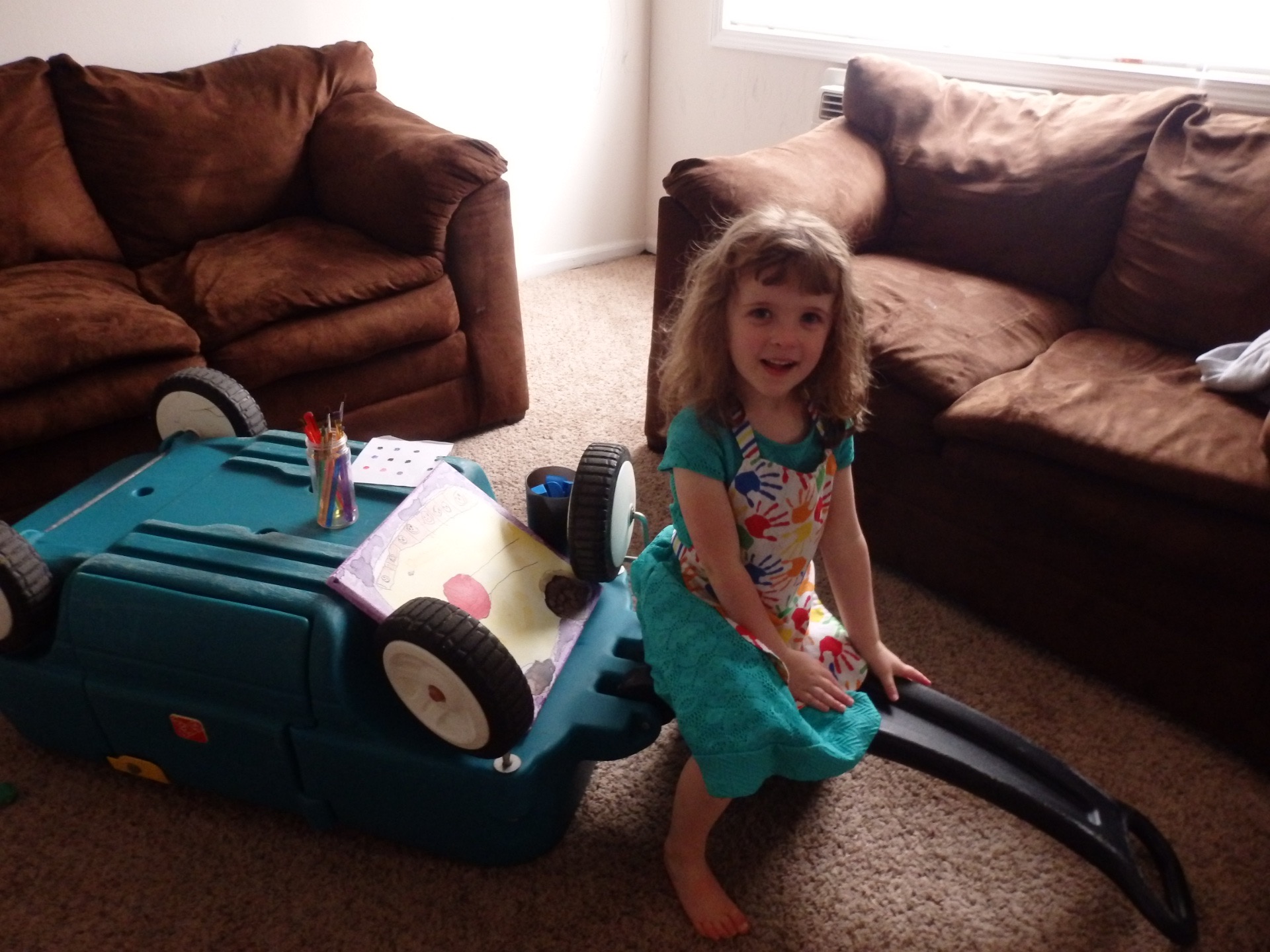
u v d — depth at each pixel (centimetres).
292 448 148
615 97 329
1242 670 138
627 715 121
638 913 121
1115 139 194
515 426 236
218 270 201
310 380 200
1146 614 147
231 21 247
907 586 182
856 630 131
